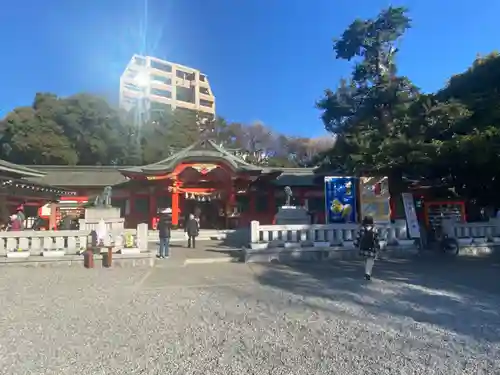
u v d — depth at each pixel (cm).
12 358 410
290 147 5309
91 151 3456
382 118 1641
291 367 379
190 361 397
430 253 1263
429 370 370
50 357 411
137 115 3838
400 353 414
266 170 2406
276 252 1160
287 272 969
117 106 3825
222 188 2486
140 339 466
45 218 2359
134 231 1148
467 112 1355
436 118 1392
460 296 689
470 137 1186
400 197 1555
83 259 1087
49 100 3409
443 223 1330
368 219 889
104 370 377
